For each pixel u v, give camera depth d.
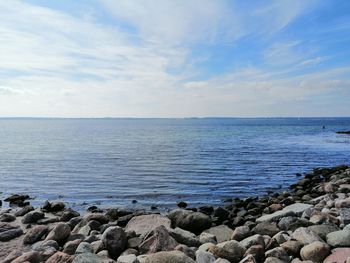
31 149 45.56
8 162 31.91
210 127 143.62
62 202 15.12
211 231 9.55
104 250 7.69
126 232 8.73
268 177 23.75
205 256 6.61
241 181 22.20
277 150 42.78
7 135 83.88
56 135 83.81
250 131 100.75
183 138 68.56
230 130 109.19
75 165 29.70
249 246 7.39
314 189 17.52
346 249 6.78
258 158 34.41
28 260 7.11
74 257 6.89
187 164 29.97
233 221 11.50
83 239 8.72
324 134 81.94
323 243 6.90
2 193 18.80
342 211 9.45
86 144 54.22
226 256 6.86
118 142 58.41
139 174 24.83
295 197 15.90
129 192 18.73
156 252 7.07
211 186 20.52
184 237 8.18
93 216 11.02
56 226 9.10
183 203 15.64
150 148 46.16
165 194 18.25
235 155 36.91
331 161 32.66
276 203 14.31
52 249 7.84
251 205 14.52
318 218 9.23
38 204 16.05
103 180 22.48
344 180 18.45
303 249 6.88
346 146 48.62
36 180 22.66
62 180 22.58
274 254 6.83
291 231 8.74
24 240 9.16
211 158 34.31
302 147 46.97
